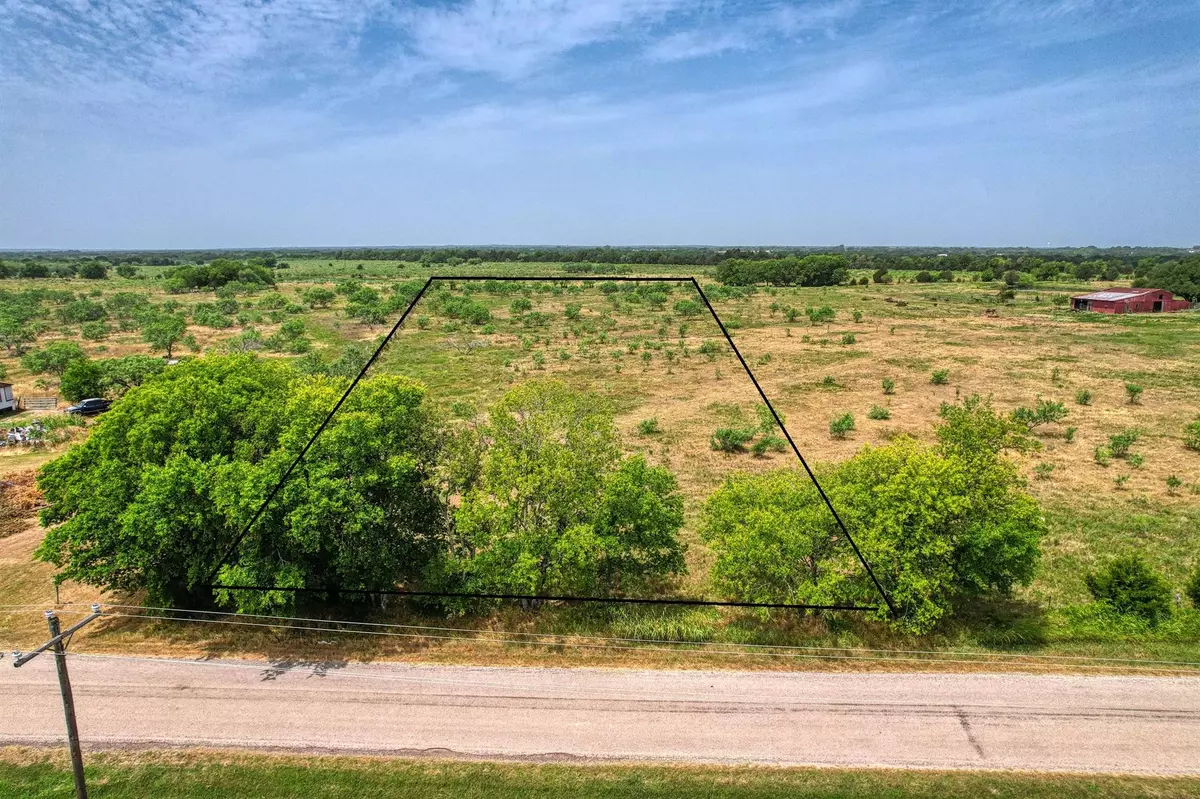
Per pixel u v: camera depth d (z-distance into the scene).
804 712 18.19
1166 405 52.28
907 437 23.81
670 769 16.25
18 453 40.53
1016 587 25.66
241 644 21.28
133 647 21.08
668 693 18.98
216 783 15.74
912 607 20.94
